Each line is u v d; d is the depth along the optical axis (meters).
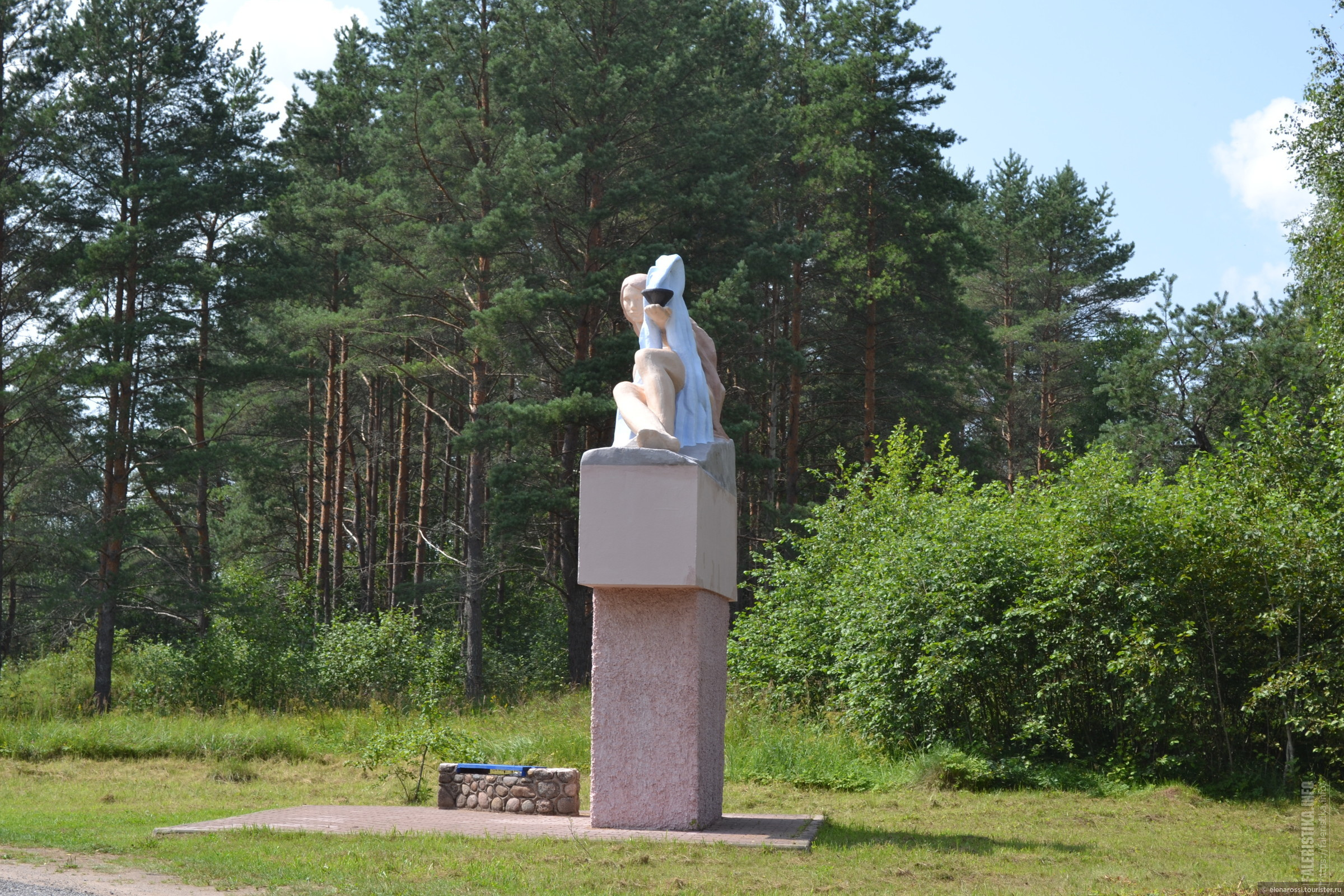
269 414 35.22
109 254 25.72
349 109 35.06
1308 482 13.95
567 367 27.19
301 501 41.44
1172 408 29.44
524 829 9.62
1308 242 18.81
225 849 8.48
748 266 27.11
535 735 16.98
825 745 15.43
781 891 7.23
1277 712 13.39
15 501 28.78
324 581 33.16
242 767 15.17
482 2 29.39
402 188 28.75
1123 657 13.38
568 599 28.42
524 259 27.50
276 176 29.41
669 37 27.88
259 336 35.12
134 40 27.97
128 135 28.30
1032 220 43.53
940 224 32.28
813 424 35.47
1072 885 7.70
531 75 26.91
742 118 28.92
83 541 25.80
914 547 15.92
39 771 15.30
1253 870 8.54
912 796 13.26
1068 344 39.75
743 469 27.77
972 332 32.66
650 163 27.88
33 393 25.98
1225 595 13.69
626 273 25.94
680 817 9.57
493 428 25.20
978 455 34.59
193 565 29.27
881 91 32.53
